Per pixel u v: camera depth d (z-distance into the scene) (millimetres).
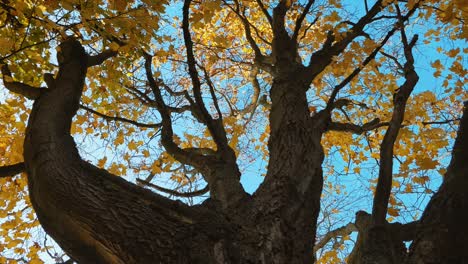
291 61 3973
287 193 2855
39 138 2766
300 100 3506
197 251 2443
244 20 4512
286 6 4363
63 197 2553
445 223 2230
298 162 3053
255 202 2859
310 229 2795
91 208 2525
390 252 2408
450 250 2148
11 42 3623
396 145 4988
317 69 3709
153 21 3588
